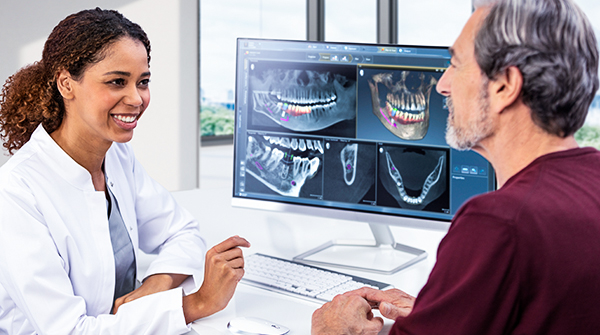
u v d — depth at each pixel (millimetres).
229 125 5984
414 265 1281
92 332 925
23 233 916
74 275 1009
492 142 711
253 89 1369
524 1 644
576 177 643
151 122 4242
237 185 1413
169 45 4246
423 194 1258
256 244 1444
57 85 992
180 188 4465
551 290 587
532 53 628
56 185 1006
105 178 1157
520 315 613
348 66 1286
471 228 628
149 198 1331
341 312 915
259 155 1384
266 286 1133
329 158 1322
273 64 1346
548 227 594
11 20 3574
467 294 612
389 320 976
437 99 1231
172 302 983
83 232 1027
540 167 649
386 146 1276
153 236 1346
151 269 1179
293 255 1359
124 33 966
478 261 609
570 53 626
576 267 591
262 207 1395
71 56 937
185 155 4449
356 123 1293
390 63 1256
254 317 969
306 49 1314
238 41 1359
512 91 649
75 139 1035
